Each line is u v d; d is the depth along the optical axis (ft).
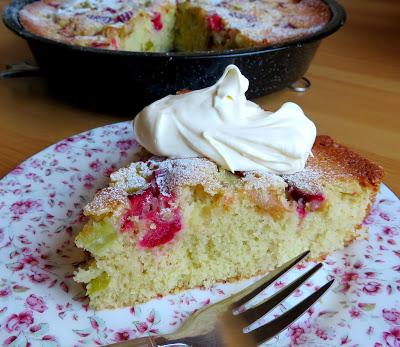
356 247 0.67
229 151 0.65
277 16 1.30
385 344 0.54
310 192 0.65
